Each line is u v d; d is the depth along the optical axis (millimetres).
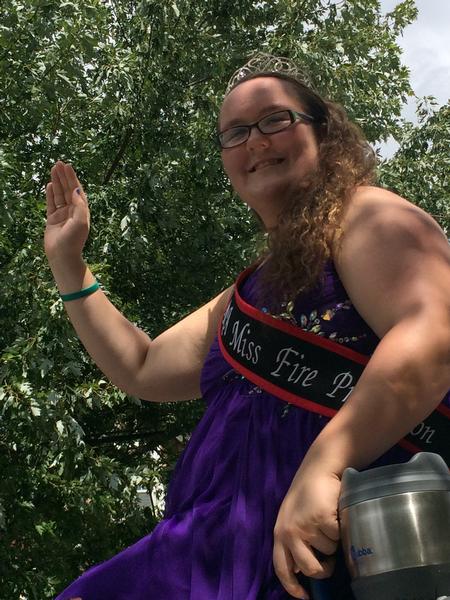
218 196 11359
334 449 1230
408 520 1101
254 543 1385
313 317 1464
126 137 11188
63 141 11156
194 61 11398
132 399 9078
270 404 1487
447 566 1095
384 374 1236
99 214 10594
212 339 1987
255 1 12023
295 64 1856
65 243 1973
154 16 10906
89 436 11508
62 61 10219
